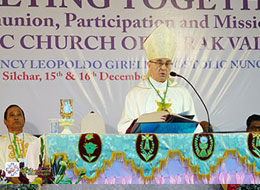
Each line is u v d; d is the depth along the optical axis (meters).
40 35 6.54
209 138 3.36
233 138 3.38
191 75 6.65
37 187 3.58
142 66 6.60
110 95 6.55
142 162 3.31
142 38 6.64
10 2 6.54
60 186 3.72
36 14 6.55
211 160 3.36
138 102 6.48
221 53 6.70
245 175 3.36
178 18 6.71
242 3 6.71
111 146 3.30
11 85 6.46
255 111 6.67
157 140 3.34
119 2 6.64
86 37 6.58
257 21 6.71
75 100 6.52
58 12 6.57
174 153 3.34
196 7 6.73
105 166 3.29
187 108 6.51
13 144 6.30
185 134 3.37
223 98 6.66
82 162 3.28
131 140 3.32
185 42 6.69
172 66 6.65
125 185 3.87
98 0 6.62
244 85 6.70
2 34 6.50
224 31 6.73
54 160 3.26
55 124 3.86
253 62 6.71
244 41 6.73
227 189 3.85
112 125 6.54
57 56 6.54
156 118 3.51
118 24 6.62
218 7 6.75
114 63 6.59
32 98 6.47
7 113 6.36
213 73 6.68
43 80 6.51
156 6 6.69
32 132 6.43
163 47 6.44
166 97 6.50
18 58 6.50
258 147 3.38
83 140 3.29
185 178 3.33
